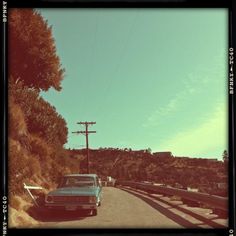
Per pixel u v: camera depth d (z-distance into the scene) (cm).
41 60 2133
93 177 1364
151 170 7481
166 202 1777
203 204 1488
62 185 1339
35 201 1264
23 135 1833
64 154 2747
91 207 1179
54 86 2261
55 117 2639
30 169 1734
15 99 2072
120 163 7925
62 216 1175
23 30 1983
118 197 2105
